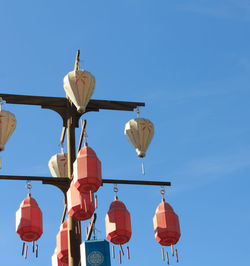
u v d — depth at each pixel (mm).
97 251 8695
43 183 9430
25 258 9055
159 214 9719
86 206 8859
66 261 10023
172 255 9609
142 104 10406
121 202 9531
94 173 8883
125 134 10609
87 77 9781
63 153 11883
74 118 9969
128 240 9344
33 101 9930
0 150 9758
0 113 9859
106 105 10180
